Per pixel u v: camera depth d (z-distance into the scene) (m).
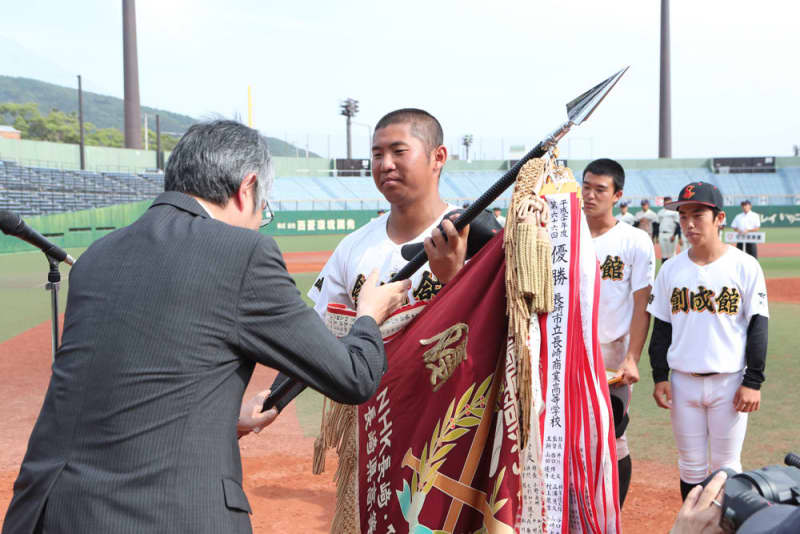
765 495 0.96
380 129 2.51
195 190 1.71
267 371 7.35
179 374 1.50
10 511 1.56
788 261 20.25
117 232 1.73
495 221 2.47
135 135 54.41
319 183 49.88
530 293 1.87
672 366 3.48
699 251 3.38
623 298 3.72
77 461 1.48
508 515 1.93
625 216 20.72
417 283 2.48
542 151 1.98
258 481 4.34
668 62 56.06
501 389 2.05
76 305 1.61
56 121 76.75
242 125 1.80
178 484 1.45
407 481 2.18
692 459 3.45
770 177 52.06
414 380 2.21
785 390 5.98
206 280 1.54
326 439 2.48
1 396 6.30
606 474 2.12
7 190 31.55
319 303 2.79
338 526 2.41
